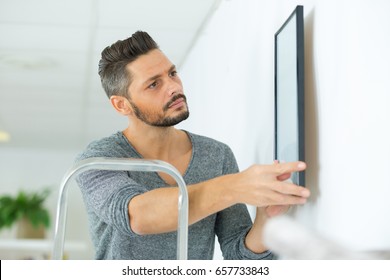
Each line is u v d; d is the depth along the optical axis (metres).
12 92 4.71
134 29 3.06
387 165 0.98
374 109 1.02
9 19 2.93
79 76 4.18
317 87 1.28
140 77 1.48
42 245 6.16
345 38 1.11
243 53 2.07
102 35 3.18
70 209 7.83
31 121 5.96
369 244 1.00
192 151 1.58
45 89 4.60
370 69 1.03
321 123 1.25
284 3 1.55
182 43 3.32
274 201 1.12
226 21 2.43
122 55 1.51
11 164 8.05
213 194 1.17
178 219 1.12
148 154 1.58
